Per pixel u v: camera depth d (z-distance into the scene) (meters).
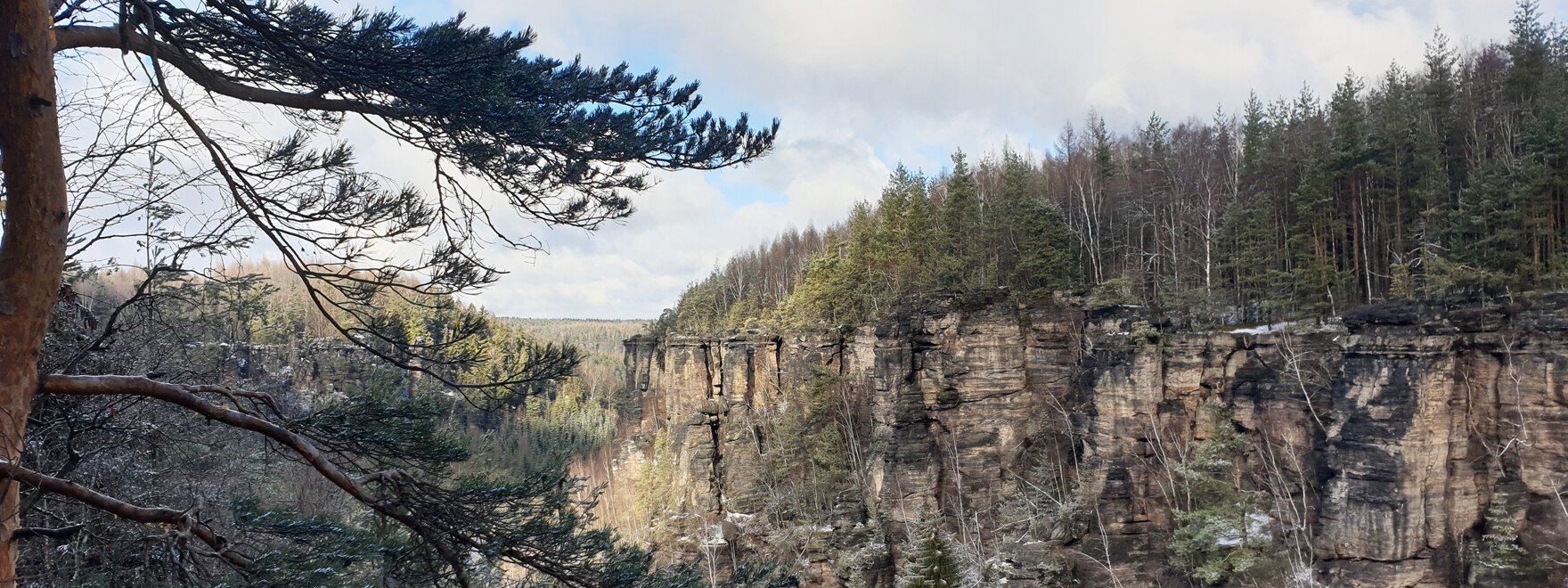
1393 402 41.53
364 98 10.70
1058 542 52.84
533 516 10.09
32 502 8.88
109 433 11.80
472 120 10.62
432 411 10.22
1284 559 44.81
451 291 10.95
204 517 13.38
